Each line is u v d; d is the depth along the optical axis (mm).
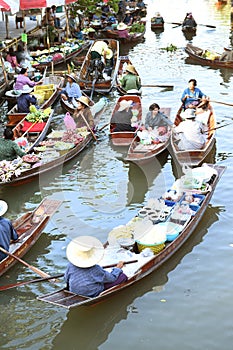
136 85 33781
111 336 14672
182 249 18172
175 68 41938
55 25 49812
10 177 21781
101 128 27344
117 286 15359
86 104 26906
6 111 32750
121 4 62906
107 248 17000
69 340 14602
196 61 43750
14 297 16188
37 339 14633
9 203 21688
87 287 14688
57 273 17094
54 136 25734
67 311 15578
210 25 59906
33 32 47344
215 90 36000
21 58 39969
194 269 17203
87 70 36562
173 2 79188
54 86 33938
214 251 18062
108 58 38344
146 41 52688
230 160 24922
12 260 17266
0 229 16750
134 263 16406
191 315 15320
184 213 18719
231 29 57344
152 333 14719
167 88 36344
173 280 16734
